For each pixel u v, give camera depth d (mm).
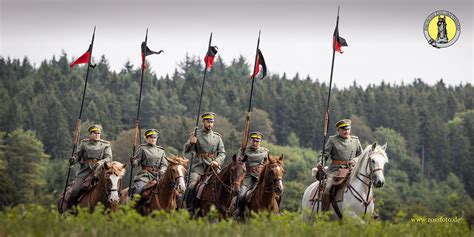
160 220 26141
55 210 28312
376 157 32125
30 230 23250
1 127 195500
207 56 41438
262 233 24109
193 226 24766
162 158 37406
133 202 27703
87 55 40344
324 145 35344
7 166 145500
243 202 34812
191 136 37312
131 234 23219
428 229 26984
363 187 32438
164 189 33562
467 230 27422
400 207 142000
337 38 38438
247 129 37875
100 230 23656
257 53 40344
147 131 37562
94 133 37344
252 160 36438
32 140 156750
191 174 37125
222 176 34062
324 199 33750
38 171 151000
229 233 24266
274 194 33156
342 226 26625
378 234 25234
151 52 41219
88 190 34625
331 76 37844
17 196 136250
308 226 25594
